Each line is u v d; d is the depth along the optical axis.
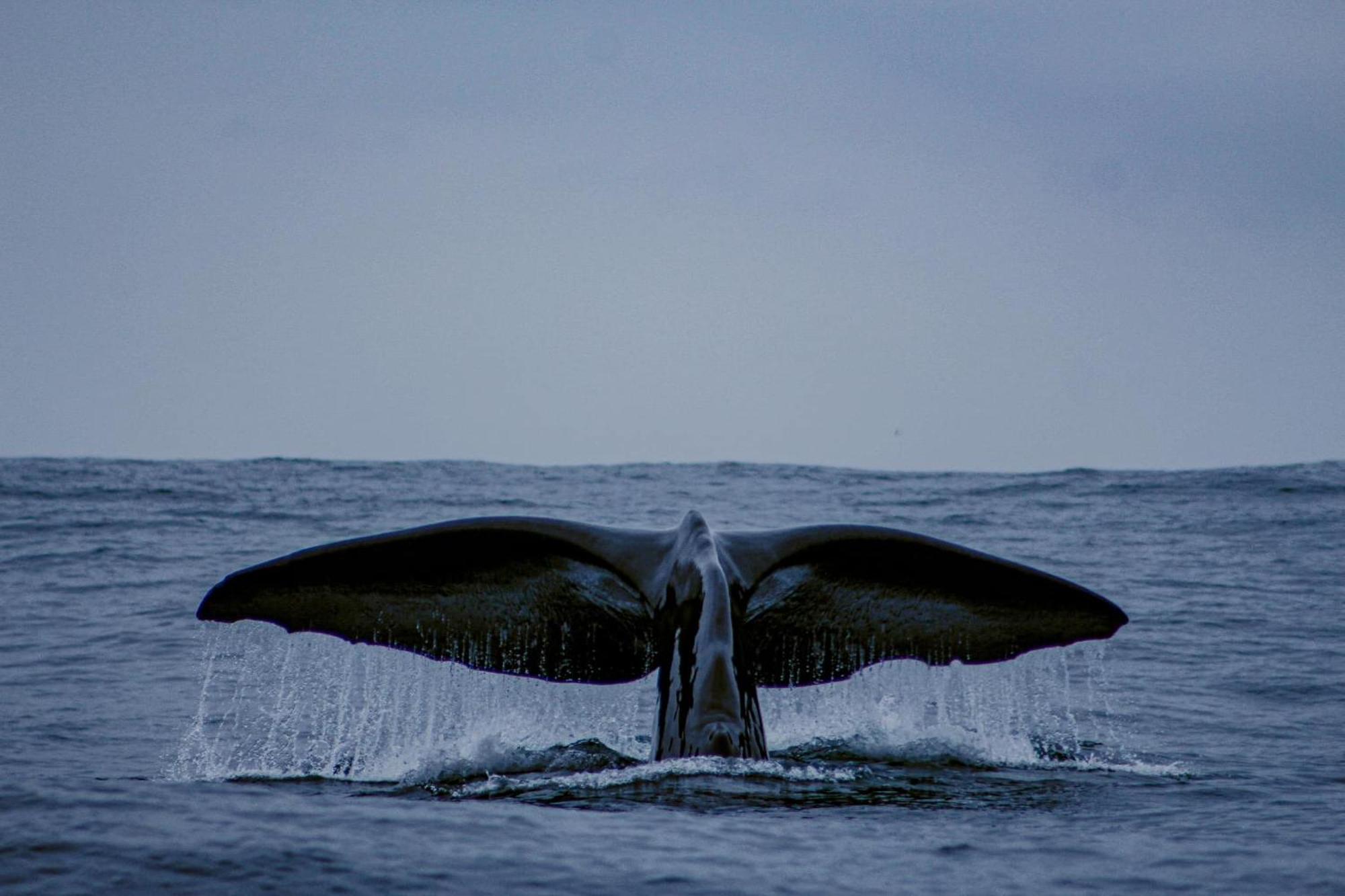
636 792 28.19
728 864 22.27
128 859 21.17
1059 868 22.98
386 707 44.69
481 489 162.00
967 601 35.56
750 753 31.11
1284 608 72.75
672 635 32.97
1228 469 177.50
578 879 21.06
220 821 23.56
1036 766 35.59
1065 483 164.12
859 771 33.25
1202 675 53.56
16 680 51.09
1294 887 21.95
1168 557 97.06
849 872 22.19
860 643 35.69
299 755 37.50
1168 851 24.31
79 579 82.44
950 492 158.50
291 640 36.69
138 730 41.91
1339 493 143.75
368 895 20.00
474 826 24.00
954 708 45.88
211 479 165.88
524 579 35.38
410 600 35.31
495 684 39.81
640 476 187.75
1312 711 46.16
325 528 115.50
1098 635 35.16
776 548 35.59
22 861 20.95
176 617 67.69
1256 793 31.56
